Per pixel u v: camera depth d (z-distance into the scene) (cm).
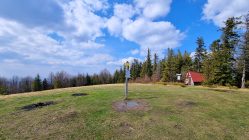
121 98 1197
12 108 1004
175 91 1611
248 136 682
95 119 800
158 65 6194
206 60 3650
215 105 1094
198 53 5484
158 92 1503
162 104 1058
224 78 3127
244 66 2939
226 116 891
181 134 673
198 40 5469
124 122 768
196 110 963
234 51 3097
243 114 937
